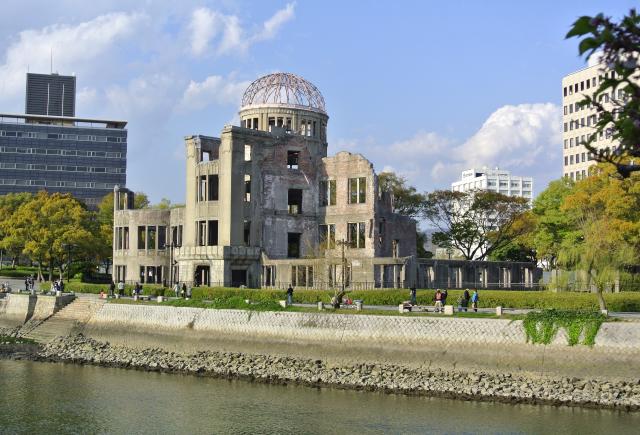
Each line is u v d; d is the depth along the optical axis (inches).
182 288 3654.0
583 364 2106.3
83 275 5132.9
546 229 4375.0
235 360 2684.5
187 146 4252.0
